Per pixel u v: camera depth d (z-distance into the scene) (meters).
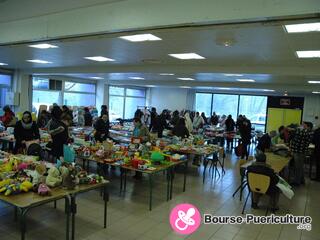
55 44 5.52
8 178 3.16
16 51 6.70
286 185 4.65
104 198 3.71
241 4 2.59
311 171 7.71
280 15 2.44
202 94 16.58
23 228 2.67
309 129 6.72
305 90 10.75
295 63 6.24
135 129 7.10
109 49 5.86
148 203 4.77
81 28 3.59
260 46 4.78
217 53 5.63
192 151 6.08
